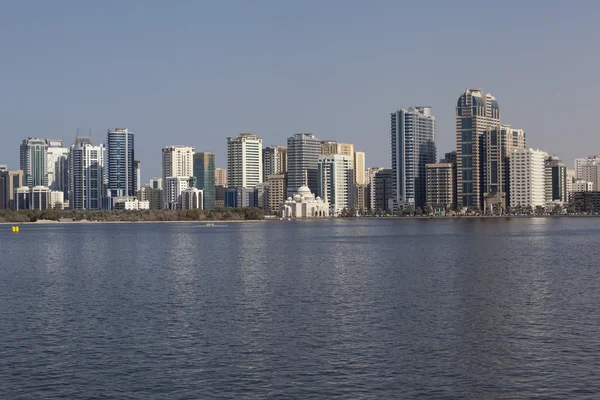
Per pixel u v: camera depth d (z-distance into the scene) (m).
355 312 101.38
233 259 197.25
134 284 137.50
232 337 84.75
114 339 84.25
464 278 143.12
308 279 143.25
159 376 68.62
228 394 63.28
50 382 67.06
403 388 64.62
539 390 63.88
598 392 63.22
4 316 100.69
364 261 186.50
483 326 90.31
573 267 165.38
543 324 91.31
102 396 63.06
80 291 127.75
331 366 71.56
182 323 93.94
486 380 66.75
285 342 81.81
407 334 85.75
